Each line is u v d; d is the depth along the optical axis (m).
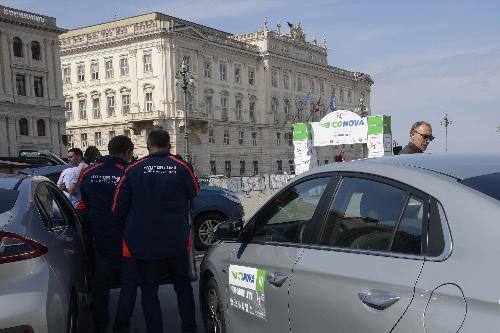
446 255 2.25
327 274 2.77
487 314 1.97
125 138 5.21
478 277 2.07
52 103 52.78
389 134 26.67
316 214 3.20
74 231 4.80
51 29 52.41
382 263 2.52
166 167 4.43
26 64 50.53
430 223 2.40
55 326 3.39
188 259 4.61
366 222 2.80
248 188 35.25
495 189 2.36
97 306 5.05
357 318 2.51
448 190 2.41
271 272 3.30
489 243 2.12
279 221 3.57
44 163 12.51
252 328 3.57
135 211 4.39
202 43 62.97
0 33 48.28
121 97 61.81
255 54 71.56
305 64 79.31
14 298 3.22
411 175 2.65
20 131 50.03
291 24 78.81
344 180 3.11
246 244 3.84
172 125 59.03
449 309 2.10
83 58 64.25
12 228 3.45
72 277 3.95
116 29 61.75
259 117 72.75
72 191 7.65
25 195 3.94
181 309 4.67
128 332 4.84
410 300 2.26
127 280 4.72
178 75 48.78
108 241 5.00
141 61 60.16
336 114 27.64
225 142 67.19
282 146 75.62
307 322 2.89
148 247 4.36
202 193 9.02
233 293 3.87
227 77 67.56
